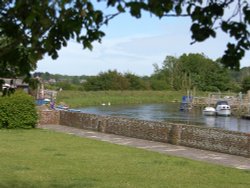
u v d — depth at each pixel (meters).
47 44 3.42
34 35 3.36
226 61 3.76
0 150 17.17
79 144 19.78
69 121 28.20
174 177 12.91
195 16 3.65
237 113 60.28
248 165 15.30
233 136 17.39
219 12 3.65
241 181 12.53
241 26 3.62
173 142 20.22
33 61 3.55
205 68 110.56
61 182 11.71
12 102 25.33
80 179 12.22
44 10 3.20
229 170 14.23
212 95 84.75
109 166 14.45
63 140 21.05
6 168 13.45
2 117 25.23
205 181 12.43
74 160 15.46
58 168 13.80
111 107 69.94
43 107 35.47
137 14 3.21
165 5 3.45
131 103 84.31
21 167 13.70
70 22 3.37
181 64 114.19
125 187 11.33
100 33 3.55
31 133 23.66
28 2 3.22
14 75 4.07
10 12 3.36
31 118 25.86
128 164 14.91
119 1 3.21
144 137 22.02
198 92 101.12
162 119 51.16
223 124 48.88
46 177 12.34
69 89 91.06
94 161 15.38
